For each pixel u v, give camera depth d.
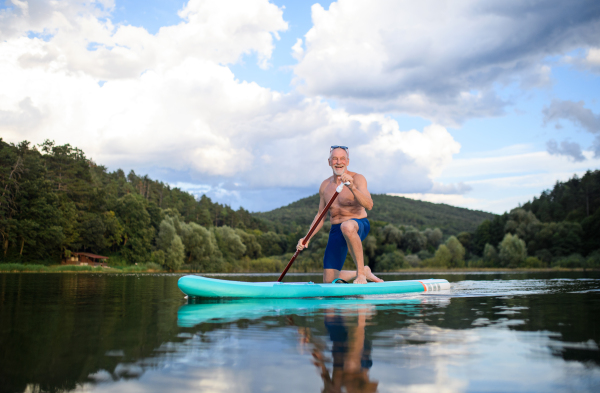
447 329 2.25
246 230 97.38
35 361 1.56
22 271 32.44
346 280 5.98
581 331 2.20
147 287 7.28
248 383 1.30
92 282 9.84
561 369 1.46
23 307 3.45
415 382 1.32
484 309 3.24
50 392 1.22
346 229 5.34
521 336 2.04
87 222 46.16
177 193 99.69
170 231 53.91
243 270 61.41
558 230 52.62
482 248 65.62
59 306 3.54
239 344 1.86
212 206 111.38
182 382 1.32
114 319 2.66
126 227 52.22
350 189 5.36
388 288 5.04
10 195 39.16
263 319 2.64
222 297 4.18
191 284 4.07
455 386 1.28
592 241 50.19
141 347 1.79
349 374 1.40
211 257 58.97
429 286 5.60
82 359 1.59
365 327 2.32
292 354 1.67
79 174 51.06
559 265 47.59
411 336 2.04
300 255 59.38
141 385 1.29
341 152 5.79
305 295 4.32
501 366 1.50
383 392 1.22
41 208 39.50
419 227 123.62
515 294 4.93
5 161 39.53
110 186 67.69
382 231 64.69
